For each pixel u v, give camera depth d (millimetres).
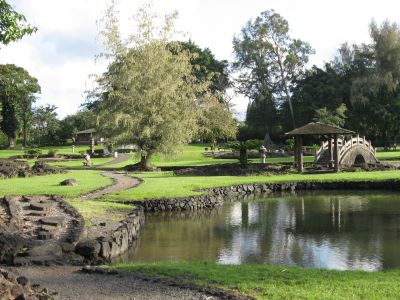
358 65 71812
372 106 66250
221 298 7625
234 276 9367
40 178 30609
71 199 20531
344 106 65500
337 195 27891
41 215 15891
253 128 80188
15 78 83812
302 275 9578
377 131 68938
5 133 87500
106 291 8156
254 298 7578
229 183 29359
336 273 9883
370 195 27484
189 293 7926
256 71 79438
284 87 78250
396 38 65875
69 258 11883
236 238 16859
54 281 9016
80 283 8789
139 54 41188
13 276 7410
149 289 8234
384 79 64750
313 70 77875
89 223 15656
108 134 43156
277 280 9008
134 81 40312
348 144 39625
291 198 27234
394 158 46344
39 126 95000
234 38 78938
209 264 11156
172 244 15938
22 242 11812
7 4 14859
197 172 35844
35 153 61188
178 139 40531
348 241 16078
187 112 41250
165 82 40406
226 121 47531
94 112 44375
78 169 41688
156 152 41000
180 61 42281
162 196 23172
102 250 12734
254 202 25953
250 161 46844
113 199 22016
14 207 16594
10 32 14898
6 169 31422
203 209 23672
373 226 18500
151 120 40281
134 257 14031
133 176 33000
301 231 17906
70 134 97312
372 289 8328
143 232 18125
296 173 35625
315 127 36156
